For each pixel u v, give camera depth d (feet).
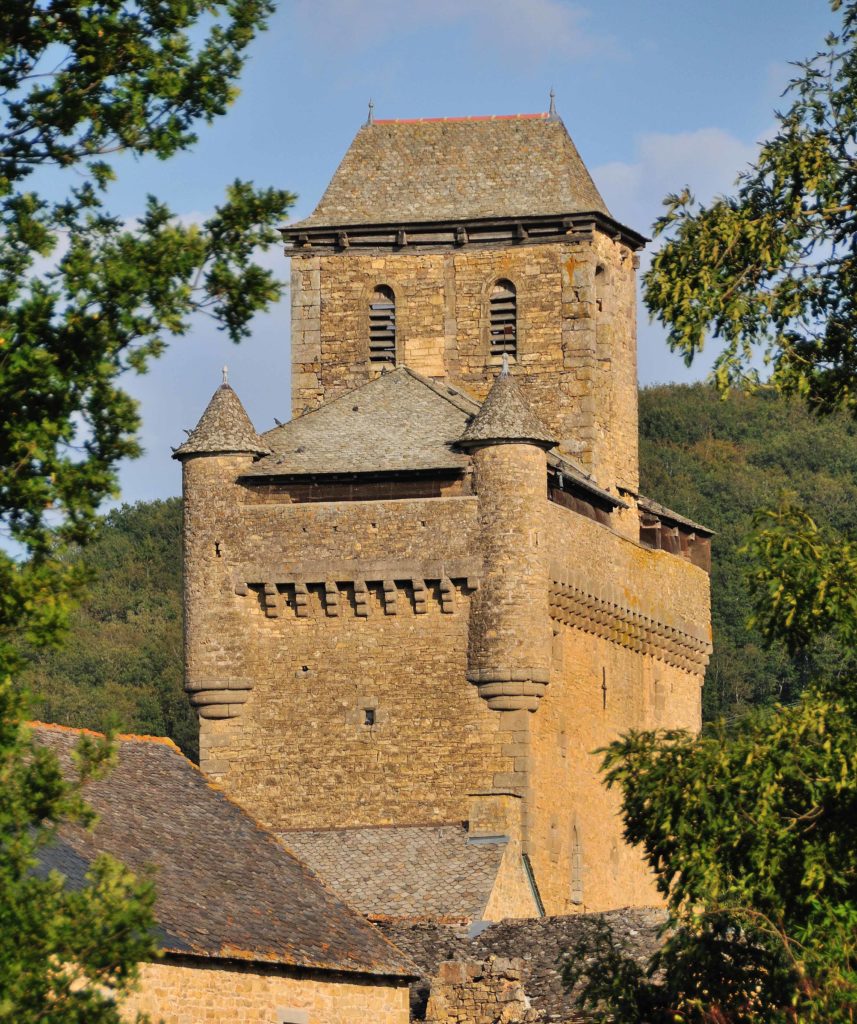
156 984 392.88
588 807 641.40
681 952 353.51
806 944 330.75
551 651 618.85
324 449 630.74
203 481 625.82
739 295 365.81
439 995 464.24
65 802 289.53
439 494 620.08
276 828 613.11
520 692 605.73
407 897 579.48
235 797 617.21
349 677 616.80
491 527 611.88
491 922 547.08
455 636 612.29
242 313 304.09
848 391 365.61
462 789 605.73
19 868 283.79
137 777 467.11
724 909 331.36
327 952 433.89
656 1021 354.95
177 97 299.99
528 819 603.67
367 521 618.85
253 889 444.96
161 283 294.87
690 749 345.10
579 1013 451.53
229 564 622.95
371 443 630.74
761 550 343.05
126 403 293.64
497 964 464.65
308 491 625.41
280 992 419.95
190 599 624.59
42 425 286.66
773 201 369.30
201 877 436.76
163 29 301.02
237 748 619.67
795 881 335.26
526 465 613.11
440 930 537.65
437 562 613.52
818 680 345.51
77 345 290.76
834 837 331.98
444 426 635.25
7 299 289.74
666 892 351.87
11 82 295.89
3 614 283.18
